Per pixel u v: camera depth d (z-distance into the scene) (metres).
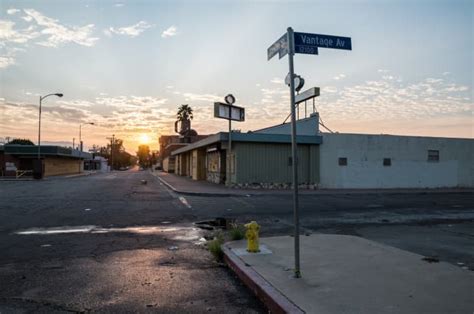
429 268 6.16
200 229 10.87
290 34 5.58
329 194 23.22
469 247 8.26
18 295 5.30
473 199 20.91
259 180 26.44
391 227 11.23
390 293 4.97
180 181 36.16
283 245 7.97
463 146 31.88
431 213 14.58
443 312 4.35
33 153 50.09
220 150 31.34
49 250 8.12
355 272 5.93
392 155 29.56
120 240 9.24
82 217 13.05
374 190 26.70
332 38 5.77
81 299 5.15
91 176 55.88
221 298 5.24
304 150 27.67
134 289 5.58
